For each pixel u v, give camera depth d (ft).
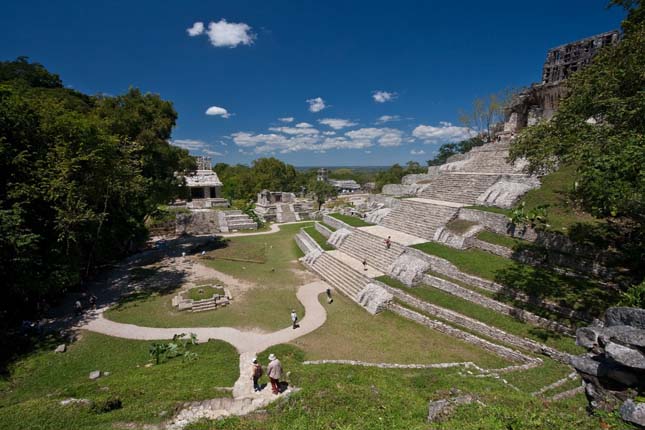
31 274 57.62
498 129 167.84
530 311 50.96
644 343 20.02
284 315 64.75
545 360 42.96
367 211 130.11
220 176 295.48
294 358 48.44
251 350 51.93
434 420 25.18
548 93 108.17
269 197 204.54
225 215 157.69
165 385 37.81
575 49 103.09
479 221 79.36
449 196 101.81
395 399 30.81
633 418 19.80
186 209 160.56
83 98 117.08
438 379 36.76
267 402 33.09
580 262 54.54
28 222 63.36
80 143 69.56
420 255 73.92
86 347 53.57
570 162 44.47
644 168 31.73
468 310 56.34
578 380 35.81
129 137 94.73
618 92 41.52
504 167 100.37
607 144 37.93
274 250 117.80
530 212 59.67
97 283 83.97
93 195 76.43
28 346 53.72
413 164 282.77
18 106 63.00
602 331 22.85
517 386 36.06
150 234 137.28
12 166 61.05
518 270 59.98
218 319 63.36
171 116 114.83
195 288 74.59
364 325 59.31
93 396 35.78
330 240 107.65
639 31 41.27
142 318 64.03
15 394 42.11
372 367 42.14
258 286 81.56
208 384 38.01
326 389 33.01
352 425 25.77
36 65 129.08
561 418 22.33
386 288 69.51
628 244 52.39
